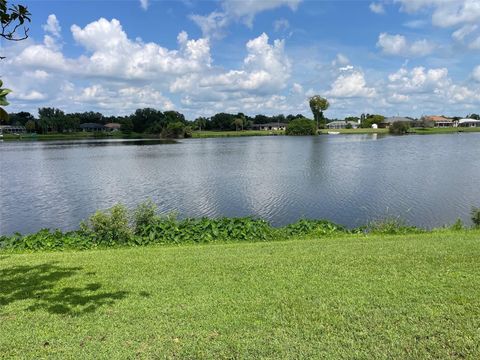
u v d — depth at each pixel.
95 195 22.38
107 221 10.27
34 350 3.97
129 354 3.86
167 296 5.32
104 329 4.37
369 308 4.70
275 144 74.38
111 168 36.06
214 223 10.84
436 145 61.00
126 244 10.05
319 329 4.25
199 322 4.49
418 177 26.20
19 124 157.62
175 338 4.15
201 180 26.95
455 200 18.73
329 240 9.25
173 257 7.61
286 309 4.75
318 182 24.86
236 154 50.56
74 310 4.90
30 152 60.47
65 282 6.08
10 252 9.56
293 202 18.94
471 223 14.40
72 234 10.73
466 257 6.66
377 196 19.98
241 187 23.61
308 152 51.44
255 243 9.31
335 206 17.91
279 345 3.96
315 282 5.66
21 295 5.50
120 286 5.81
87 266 7.05
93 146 76.44
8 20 3.98
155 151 59.09
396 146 60.09
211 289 5.54
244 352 3.87
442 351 3.77
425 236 9.23
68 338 4.19
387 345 3.90
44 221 16.95
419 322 4.31
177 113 154.50
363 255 7.11
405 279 5.62
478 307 4.61
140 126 147.25
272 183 24.88
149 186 24.92
